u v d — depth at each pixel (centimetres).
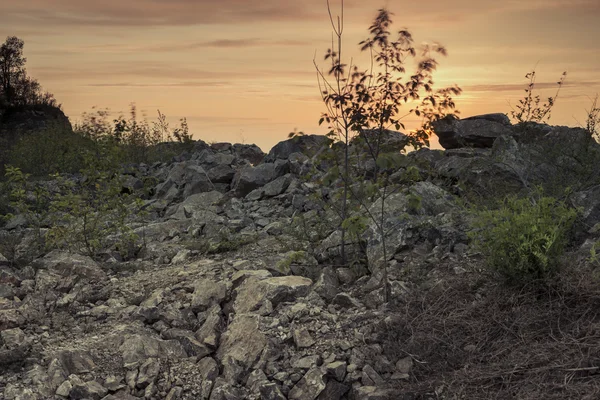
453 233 662
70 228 870
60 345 563
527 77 1043
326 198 962
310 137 1248
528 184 850
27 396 479
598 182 805
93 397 489
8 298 650
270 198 1080
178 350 552
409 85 662
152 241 891
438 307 546
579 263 555
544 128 1023
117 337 567
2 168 1694
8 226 1009
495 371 457
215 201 1088
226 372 516
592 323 477
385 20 668
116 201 888
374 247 662
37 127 2933
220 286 639
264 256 740
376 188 609
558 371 439
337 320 562
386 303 572
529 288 526
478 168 898
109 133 1490
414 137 678
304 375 498
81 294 669
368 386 482
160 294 648
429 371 488
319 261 698
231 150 1675
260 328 552
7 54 3328
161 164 1458
